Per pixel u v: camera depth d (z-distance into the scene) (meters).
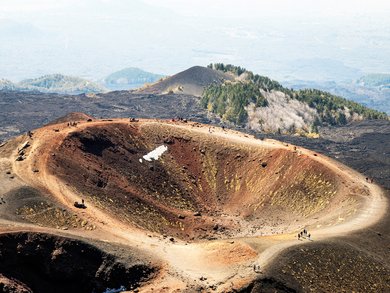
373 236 97.88
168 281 81.62
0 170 113.94
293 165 137.75
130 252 88.69
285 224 120.88
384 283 84.50
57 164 119.94
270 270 80.88
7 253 83.12
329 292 80.25
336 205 119.00
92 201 109.88
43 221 95.25
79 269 84.38
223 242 94.44
